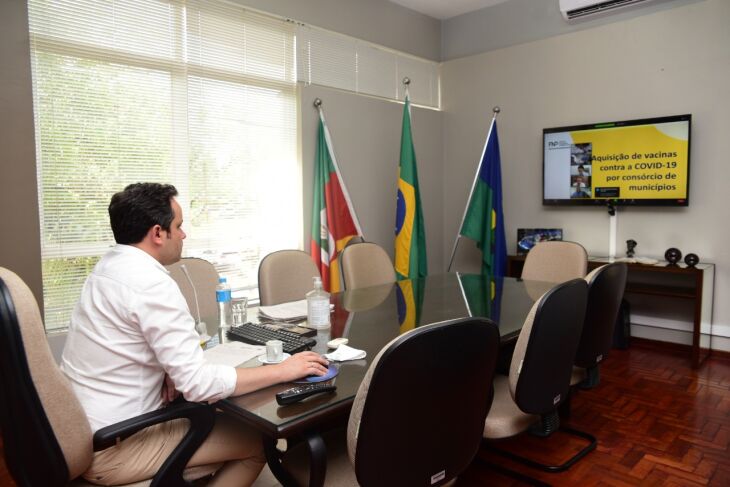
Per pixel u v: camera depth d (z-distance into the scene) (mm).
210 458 1415
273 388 1400
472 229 4512
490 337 1212
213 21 3520
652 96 3980
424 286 2902
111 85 3072
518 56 4711
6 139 2639
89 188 3006
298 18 3982
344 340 1782
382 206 4715
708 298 3705
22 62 2670
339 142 4301
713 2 3678
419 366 1092
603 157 4164
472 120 5082
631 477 2186
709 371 3492
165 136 3324
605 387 3209
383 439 1122
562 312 1631
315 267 2885
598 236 4312
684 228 3895
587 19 4254
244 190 3768
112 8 3049
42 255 2852
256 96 3803
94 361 1327
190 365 1303
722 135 3691
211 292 2496
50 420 1146
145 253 1402
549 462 2312
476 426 1315
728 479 2164
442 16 5145
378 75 4672
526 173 4723
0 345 1100
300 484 1366
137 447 1329
